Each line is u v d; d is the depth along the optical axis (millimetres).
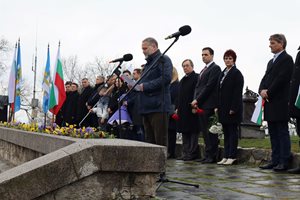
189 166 8219
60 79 9680
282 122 7250
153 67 5996
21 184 3443
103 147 3609
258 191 5223
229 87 8305
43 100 9953
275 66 7266
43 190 3484
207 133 8961
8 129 9203
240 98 8297
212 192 5137
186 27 5500
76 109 11094
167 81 5840
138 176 3713
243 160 8664
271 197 4801
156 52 6082
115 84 8250
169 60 5949
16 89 11719
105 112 8953
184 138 9820
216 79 8734
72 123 11125
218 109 8484
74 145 3781
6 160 9500
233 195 4930
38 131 8039
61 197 3551
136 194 3701
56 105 9633
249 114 13867
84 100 10516
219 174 6934
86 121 10258
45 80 9984
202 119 8930
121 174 3682
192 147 9633
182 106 9492
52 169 3506
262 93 7324
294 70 6961
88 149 3590
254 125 13656
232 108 8242
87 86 10688
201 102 8844
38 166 3500
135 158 3666
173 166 8234
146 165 3686
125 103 8195
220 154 9172
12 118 11719
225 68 8469
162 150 3730
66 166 3533
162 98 5680
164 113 5719
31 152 7312
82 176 3564
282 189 5383
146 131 6215
